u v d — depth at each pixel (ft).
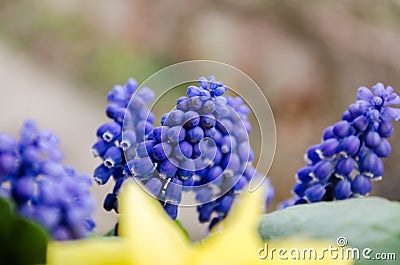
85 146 3.17
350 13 3.78
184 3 4.09
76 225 0.86
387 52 3.62
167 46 4.04
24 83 3.72
